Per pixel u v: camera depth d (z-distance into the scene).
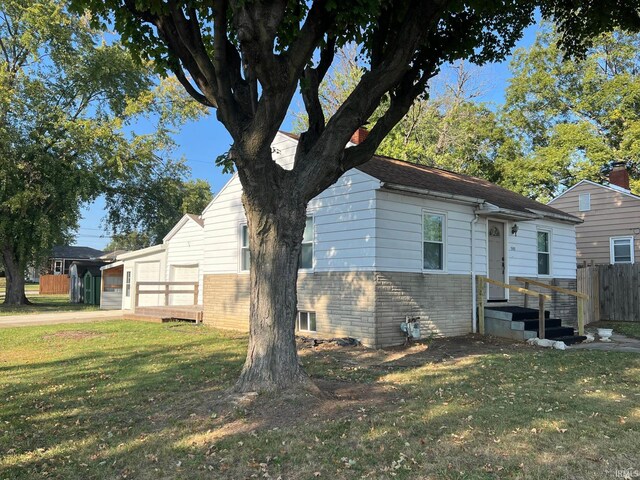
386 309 10.54
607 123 25.91
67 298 35.75
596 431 4.86
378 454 4.35
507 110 29.73
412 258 11.19
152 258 21.59
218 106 5.95
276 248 6.10
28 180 24.09
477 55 8.92
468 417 5.30
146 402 6.20
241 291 13.96
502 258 13.77
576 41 9.05
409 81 7.05
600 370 7.88
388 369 8.12
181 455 4.43
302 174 6.21
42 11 23.70
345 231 11.10
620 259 19.98
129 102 25.98
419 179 12.22
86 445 4.73
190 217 20.41
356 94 6.14
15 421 5.48
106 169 26.55
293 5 6.45
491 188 16.38
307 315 12.03
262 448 4.52
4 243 25.09
